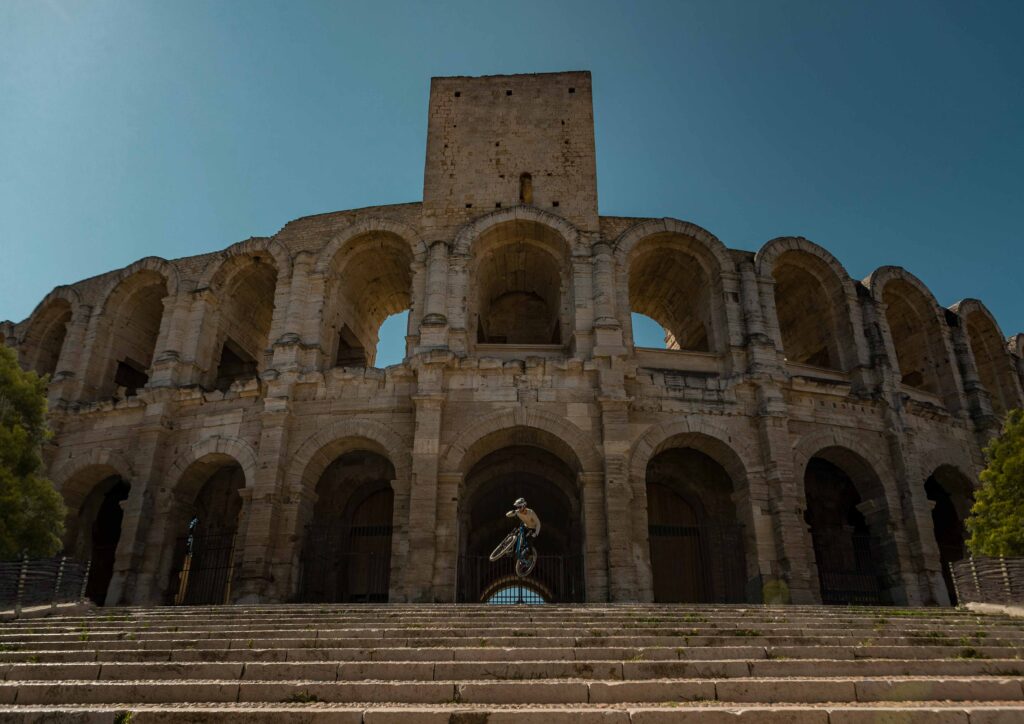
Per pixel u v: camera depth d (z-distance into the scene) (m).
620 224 36.16
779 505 29.55
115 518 38.03
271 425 30.61
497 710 9.35
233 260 36.66
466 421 29.92
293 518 29.58
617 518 27.95
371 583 34.22
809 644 14.62
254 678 12.04
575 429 29.84
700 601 33.31
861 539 35.41
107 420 34.28
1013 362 41.03
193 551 35.16
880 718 9.12
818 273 37.12
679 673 12.10
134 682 11.18
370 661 12.84
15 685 10.94
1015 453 27.83
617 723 9.08
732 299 34.22
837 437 32.31
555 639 14.16
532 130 38.16
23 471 26.88
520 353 33.00
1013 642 15.00
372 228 35.22
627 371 31.52
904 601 30.27
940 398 37.56
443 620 17.33
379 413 30.86
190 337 35.12
